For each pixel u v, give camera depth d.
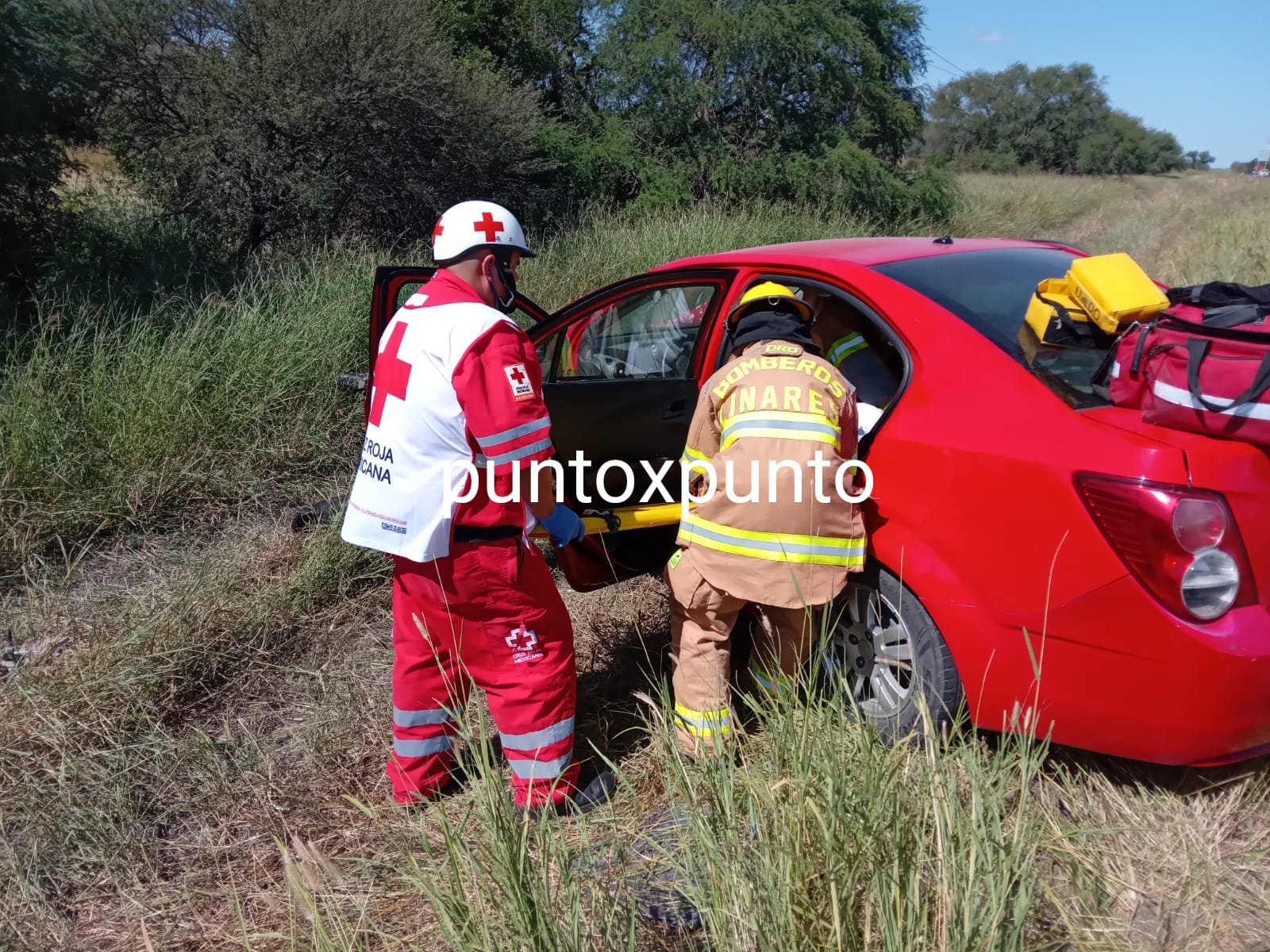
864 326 3.11
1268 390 2.04
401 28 10.46
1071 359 2.53
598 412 3.50
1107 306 2.42
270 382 5.42
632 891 2.21
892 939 1.78
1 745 3.03
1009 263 3.09
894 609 2.62
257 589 4.00
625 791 2.79
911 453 2.57
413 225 11.15
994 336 2.60
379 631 3.88
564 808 2.73
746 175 15.12
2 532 4.29
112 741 3.03
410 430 2.51
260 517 4.87
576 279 8.58
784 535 2.53
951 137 54.53
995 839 1.92
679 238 9.69
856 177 15.27
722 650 2.79
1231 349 2.09
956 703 2.55
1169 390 2.18
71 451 4.74
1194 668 2.13
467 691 2.81
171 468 4.82
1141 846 2.35
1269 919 2.13
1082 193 24.03
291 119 9.62
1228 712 2.14
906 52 16.98
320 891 2.38
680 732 2.80
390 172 10.74
